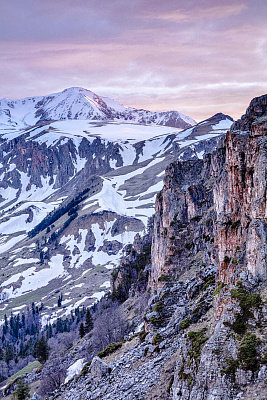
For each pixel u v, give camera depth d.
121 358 62.66
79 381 69.25
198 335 42.97
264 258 41.25
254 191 46.00
